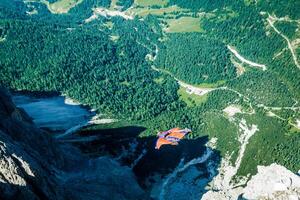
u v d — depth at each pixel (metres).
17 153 148.38
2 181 122.12
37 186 134.75
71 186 193.88
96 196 199.50
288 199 193.62
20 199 122.00
